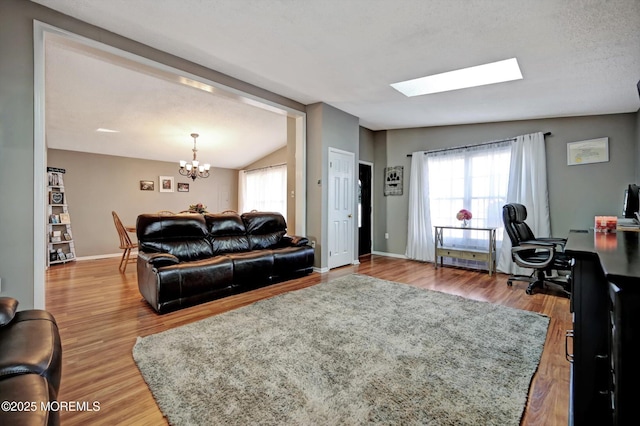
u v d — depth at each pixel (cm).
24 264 218
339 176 480
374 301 307
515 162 433
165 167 721
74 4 222
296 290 350
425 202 534
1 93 210
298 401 151
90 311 287
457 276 421
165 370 180
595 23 213
